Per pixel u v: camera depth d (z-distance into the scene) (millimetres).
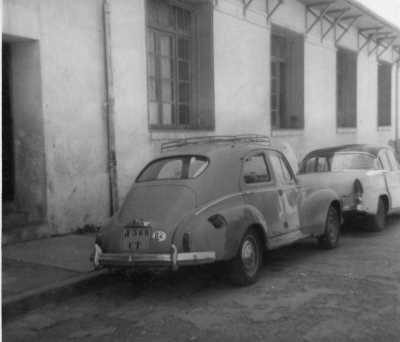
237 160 6461
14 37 7965
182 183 6023
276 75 15656
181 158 6453
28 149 8461
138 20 9992
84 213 9039
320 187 8039
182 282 6445
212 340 4488
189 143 7316
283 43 15953
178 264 5434
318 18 15984
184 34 11906
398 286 5992
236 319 5000
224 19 12453
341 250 8133
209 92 12086
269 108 14375
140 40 10047
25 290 5637
